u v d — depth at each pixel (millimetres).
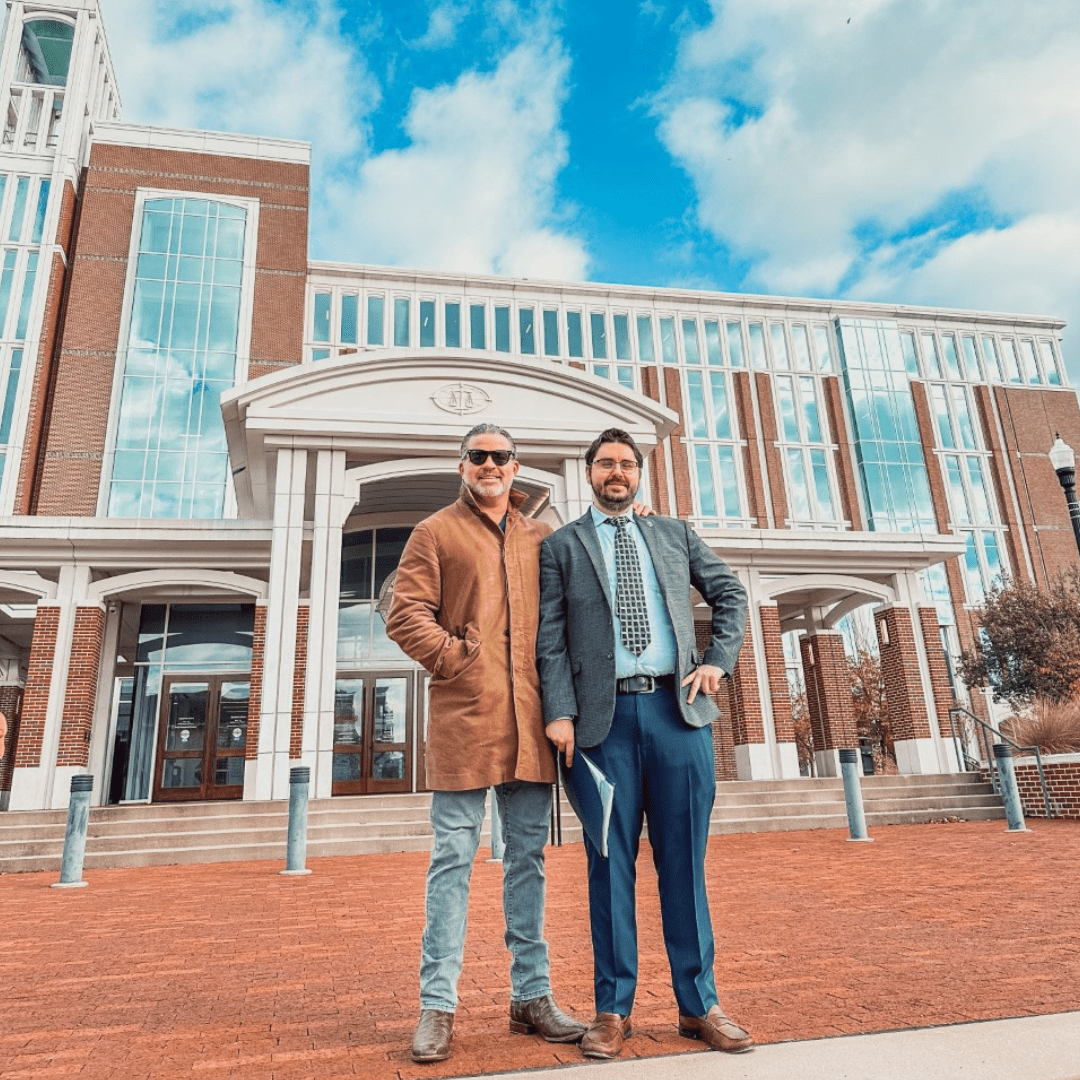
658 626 2658
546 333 37312
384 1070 2221
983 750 14766
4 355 29016
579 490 15289
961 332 41438
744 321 39438
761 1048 2223
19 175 31703
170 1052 2461
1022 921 4215
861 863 7242
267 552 15492
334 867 8602
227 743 17484
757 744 16703
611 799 2412
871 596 18828
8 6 34062
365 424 14523
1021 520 38875
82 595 14734
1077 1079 1919
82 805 7891
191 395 29234
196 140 32719
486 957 3834
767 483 37188
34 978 3611
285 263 32031
